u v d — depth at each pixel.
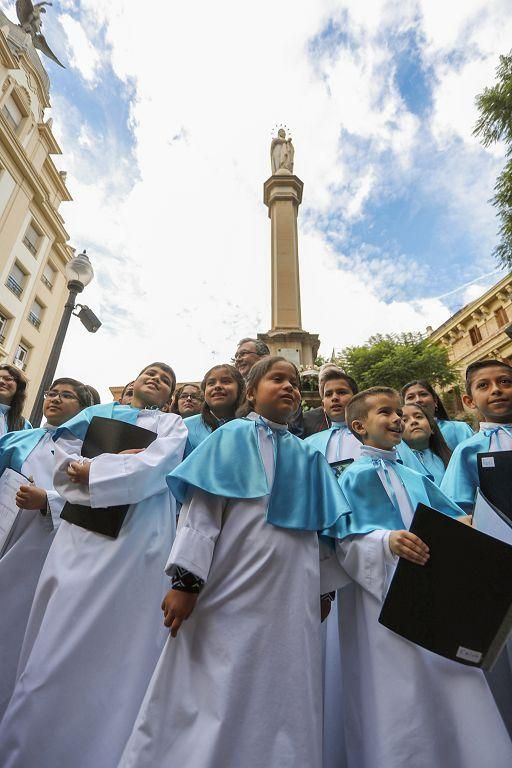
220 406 2.95
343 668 1.82
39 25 24.38
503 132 10.84
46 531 2.56
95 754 1.62
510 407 2.56
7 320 21.91
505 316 24.14
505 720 1.88
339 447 3.24
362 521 1.85
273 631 1.48
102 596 1.88
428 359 20.73
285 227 14.45
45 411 3.24
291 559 1.64
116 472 2.04
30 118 23.19
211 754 1.25
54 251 25.52
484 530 2.04
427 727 1.44
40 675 1.69
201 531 1.64
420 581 1.55
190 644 1.51
